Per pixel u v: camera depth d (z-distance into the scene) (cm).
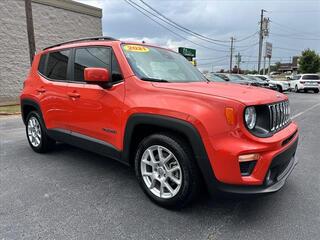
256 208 327
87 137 409
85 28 1939
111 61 376
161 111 306
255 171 276
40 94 493
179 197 308
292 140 334
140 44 411
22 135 706
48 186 386
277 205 334
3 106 1342
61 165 469
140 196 357
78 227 288
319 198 352
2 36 1500
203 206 330
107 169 451
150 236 275
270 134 292
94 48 407
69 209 324
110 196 357
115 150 366
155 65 390
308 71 5569
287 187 385
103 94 372
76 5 1856
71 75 438
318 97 2058
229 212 318
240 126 272
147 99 324
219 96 286
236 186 276
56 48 487
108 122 368
